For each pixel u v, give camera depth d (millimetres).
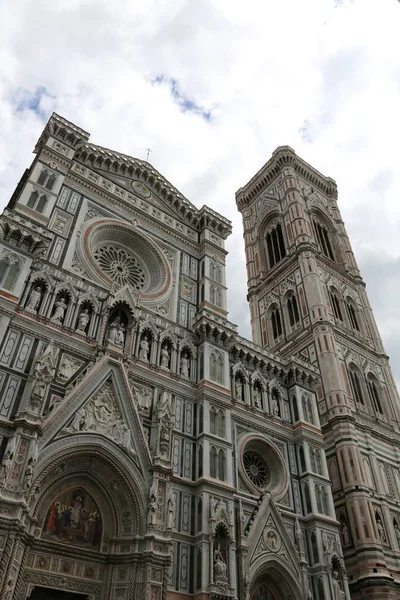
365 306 69938
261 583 34656
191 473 34812
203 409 37906
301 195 80438
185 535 31750
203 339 42688
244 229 87250
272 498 37406
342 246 77688
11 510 24969
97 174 48500
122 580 28000
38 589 26109
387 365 63562
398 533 46094
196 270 50031
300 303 65250
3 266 33906
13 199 46250
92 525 29672
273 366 47375
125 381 34312
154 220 50031
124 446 31531
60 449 28891
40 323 33688
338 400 52312
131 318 39219
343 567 37312
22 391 30094
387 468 51312
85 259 40406
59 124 47062
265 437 41688
